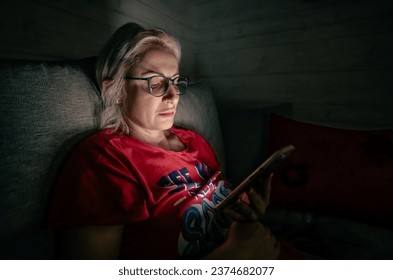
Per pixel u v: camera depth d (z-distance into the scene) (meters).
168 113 0.77
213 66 1.91
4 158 0.50
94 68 0.75
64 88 0.64
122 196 0.57
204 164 0.90
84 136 0.67
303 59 1.57
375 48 1.35
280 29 1.62
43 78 0.60
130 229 0.60
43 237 0.56
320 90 1.53
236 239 0.59
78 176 0.55
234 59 1.81
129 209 0.57
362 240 0.82
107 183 0.57
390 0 1.29
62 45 1.07
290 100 1.64
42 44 1.00
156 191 0.66
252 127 1.33
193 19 1.89
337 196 0.94
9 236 0.50
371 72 1.37
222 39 1.84
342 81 1.46
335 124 1.51
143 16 1.45
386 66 1.33
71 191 0.54
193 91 1.29
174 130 0.98
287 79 1.63
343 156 0.97
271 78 1.69
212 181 0.83
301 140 1.07
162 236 0.61
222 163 1.28
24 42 0.94
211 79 1.94
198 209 0.69
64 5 1.06
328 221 0.93
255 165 1.27
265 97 1.73
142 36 0.73
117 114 0.75
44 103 0.58
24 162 0.53
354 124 1.46
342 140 1.00
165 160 0.74
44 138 0.57
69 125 0.63
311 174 0.98
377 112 1.38
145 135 0.82
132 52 0.71
